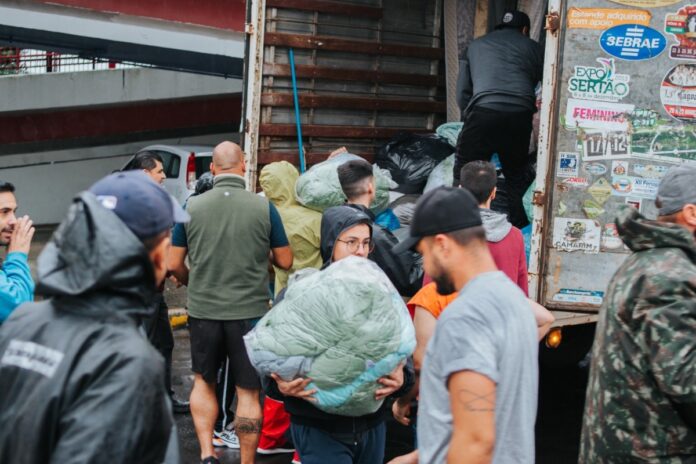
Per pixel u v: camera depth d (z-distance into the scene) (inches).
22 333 78.0
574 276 184.1
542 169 183.5
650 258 105.8
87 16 376.5
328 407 129.7
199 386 177.9
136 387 73.1
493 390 91.3
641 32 179.3
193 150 506.0
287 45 245.8
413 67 276.8
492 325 92.9
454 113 278.7
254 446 176.4
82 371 73.5
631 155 182.1
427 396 97.9
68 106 570.6
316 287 128.9
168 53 414.0
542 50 237.5
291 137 252.1
